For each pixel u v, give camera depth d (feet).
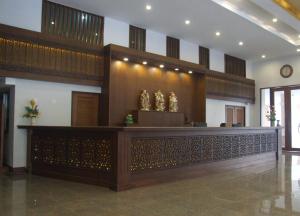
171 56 32.65
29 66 21.45
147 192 14.66
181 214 11.22
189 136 19.08
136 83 28.76
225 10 25.13
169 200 13.19
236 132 23.26
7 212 11.32
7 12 21.26
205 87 34.42
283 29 31.86
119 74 27.27
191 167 19.03
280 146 29.68
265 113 43.14
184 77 33.94
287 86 40.86
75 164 17.15
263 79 43.21
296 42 35.53
